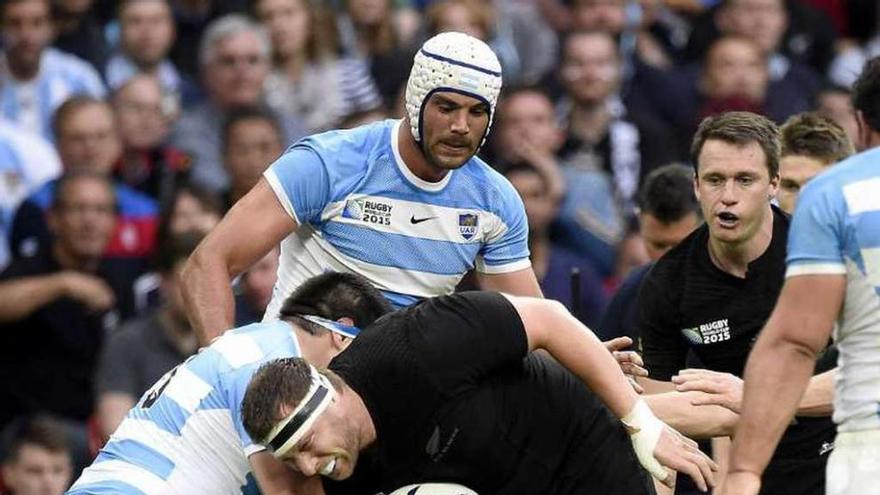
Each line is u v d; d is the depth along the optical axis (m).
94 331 39.53
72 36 48.88
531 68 52.06
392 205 26.28
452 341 22.73
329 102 49.06
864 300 22.12
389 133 26.31
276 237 26.23
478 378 22.83
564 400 23.39
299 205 26.20
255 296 37.25
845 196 22.11
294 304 24.73
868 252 22.02
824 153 28.78
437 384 22.64
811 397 25.16
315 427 21.84
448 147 25.62
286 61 49.34
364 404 22.62
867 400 22.19
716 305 26.75
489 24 51.16
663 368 27.39
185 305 26.20
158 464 24.39
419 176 26.19
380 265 26.45
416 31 51.06
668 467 23.33
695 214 30.73
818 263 22.16
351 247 26.39
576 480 23.53
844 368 22.47
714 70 49.03
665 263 27.33
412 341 22.73
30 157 44.38
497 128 45.34
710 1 56.88
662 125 47.75
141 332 37.41
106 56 49.41
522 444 23.22
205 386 24.36
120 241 41.34
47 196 42.62
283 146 42.59
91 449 37.66
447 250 26.56
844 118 49.09
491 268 27.25
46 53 47.53
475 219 26.59
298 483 23.06
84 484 24.62
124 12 49.28
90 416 39.50
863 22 59.59
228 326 26.05
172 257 37.09
